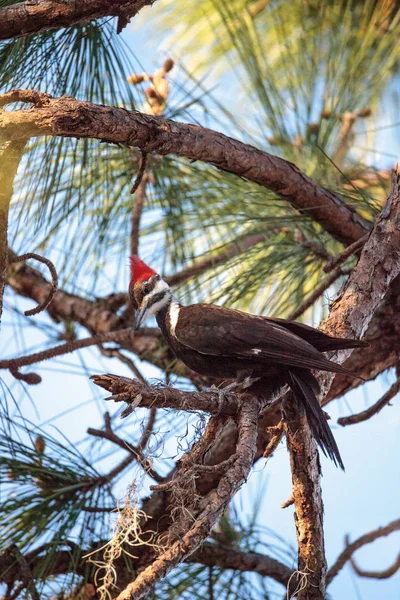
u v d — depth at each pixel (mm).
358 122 10805
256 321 8203
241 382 8125
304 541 6652
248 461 6148
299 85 9867
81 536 8148
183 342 8578
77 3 6637
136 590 5211
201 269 10062
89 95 7996
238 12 10633
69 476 8328
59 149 8188
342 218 9227
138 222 9844
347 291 7770
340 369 7078
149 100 8711
